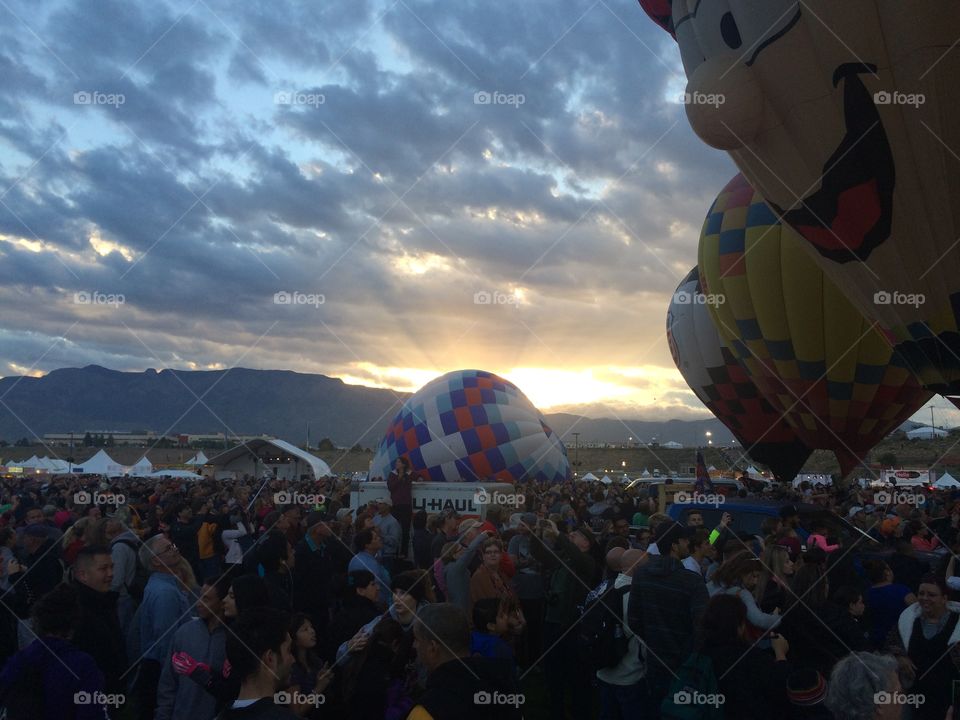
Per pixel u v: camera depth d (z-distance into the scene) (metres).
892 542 9.11
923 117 8.91
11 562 6.68
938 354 10.19
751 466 42.22
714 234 17.70
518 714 3.54
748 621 4.98
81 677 3.79
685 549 6.12
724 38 10.38
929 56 8.59
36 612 3.86
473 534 7.66
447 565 7.13
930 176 9.20
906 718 4.66
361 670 4.40
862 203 9.82
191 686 4.86
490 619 4.97
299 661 4.61
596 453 84.81
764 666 4.20
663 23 13.39
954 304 9.78
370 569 7.02
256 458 38.62
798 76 9.60
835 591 5.49
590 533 8.50
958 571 6.67
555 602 7.19
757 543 7.85
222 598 4.97
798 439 21.48
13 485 23.75
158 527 10.70
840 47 9.09
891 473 29.89
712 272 17.73
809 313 16.20
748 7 9.88
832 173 9.86
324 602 7.18
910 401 16.62
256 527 12.65
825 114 9.57
